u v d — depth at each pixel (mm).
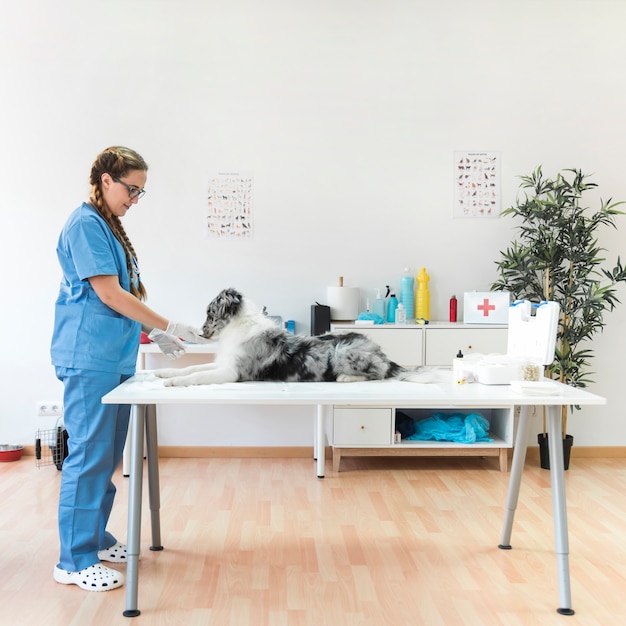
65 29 4398
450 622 2354
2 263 4449
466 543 3068
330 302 4398
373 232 4539
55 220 4441
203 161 4473
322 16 4461
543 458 4324
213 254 4504
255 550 2979
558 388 2465
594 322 4453
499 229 4562
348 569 2785
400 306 4328
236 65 4457
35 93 4402
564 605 2422
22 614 2398
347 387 2607
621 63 4535
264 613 2412
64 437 4176
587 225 4555
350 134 4500
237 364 2721
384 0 4469
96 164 2650
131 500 2424
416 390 2555
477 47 4500
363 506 3576
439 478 4105
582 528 3264
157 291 4504
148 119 4445
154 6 4414
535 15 4500
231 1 4434
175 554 2930
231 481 4012
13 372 4500
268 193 4500
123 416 2775
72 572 2621
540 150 4547
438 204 4543
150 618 2375
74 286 2598
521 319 2865
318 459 4086
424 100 4508
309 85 4477
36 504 3559
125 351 2664
